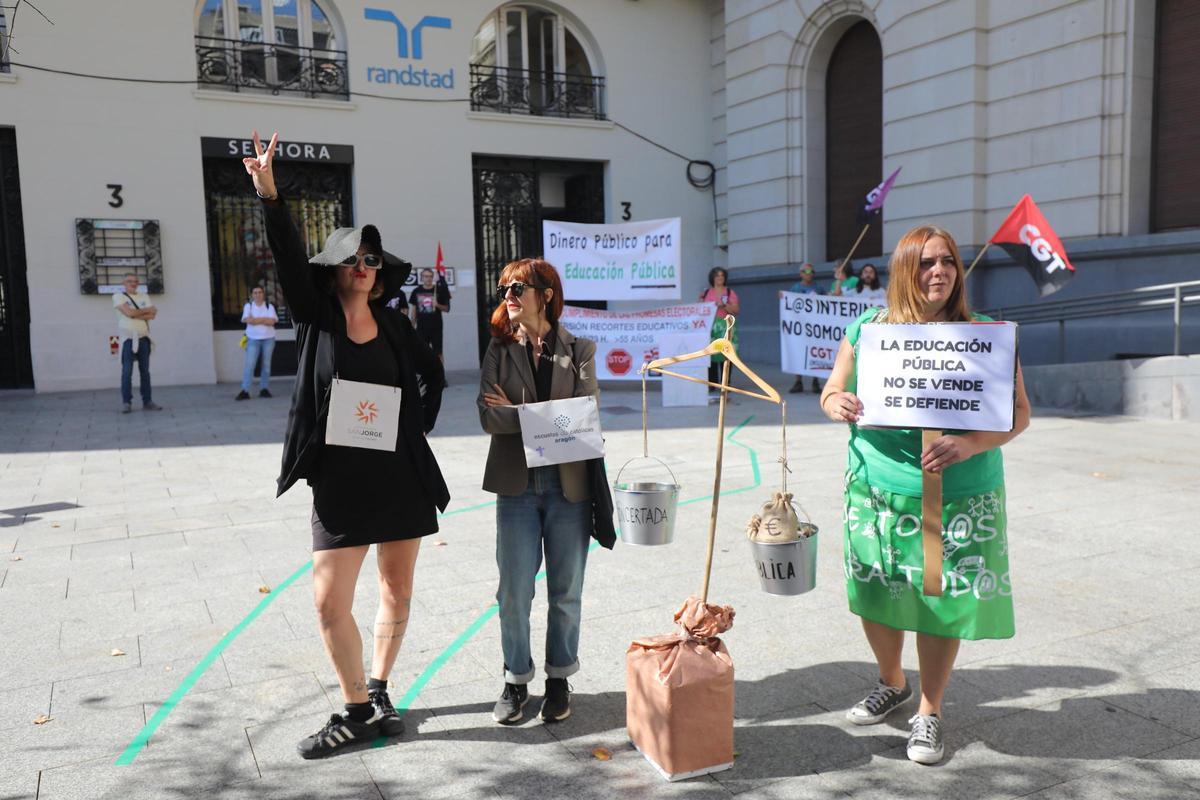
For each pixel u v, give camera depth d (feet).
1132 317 41.70
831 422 34.27
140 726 11.37
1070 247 43.34
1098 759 10.26
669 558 17.98
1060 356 39.47
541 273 11.06
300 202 55.21
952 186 47.93
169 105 50.01
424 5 56.03
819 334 40.42
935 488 9.87
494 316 11.33
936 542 9.89
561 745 10.85
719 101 65.41
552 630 11.35
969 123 46.78
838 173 57.77
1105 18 41.52
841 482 24.13
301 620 14.93
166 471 27.25
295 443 10.57
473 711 11.76
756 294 61.41
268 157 10.11
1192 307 39.37
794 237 58.80
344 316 10.83
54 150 47.73
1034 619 14.38
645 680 10.26
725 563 17.61
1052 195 44.14
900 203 51.01
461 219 57.98
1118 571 16.57
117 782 10.09
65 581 16.98
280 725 11.39
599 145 62.34
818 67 57.36
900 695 11.38
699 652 10.11
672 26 64.28
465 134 57.77
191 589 16.49
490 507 22.31
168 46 49.75
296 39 53.78
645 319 41.14
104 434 34.27
